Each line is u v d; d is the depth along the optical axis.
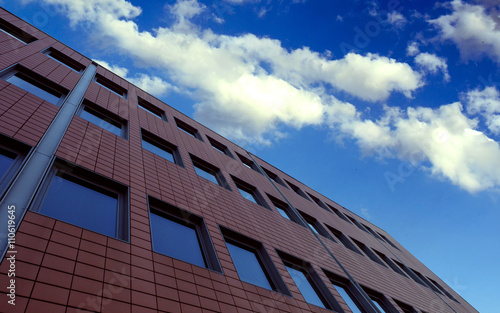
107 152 9.37
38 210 6.17
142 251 6.81
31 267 4.79
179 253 8.14
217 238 9.48
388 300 14.94
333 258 15.02
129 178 8.97
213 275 7.80
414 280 23.17
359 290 13.48
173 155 13.91
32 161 6.88
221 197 12.42
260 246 11.16
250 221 12.30
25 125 7.79
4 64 10.02
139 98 17.53
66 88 11.61
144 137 13.25
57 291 4.74
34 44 13.69
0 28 13.38
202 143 18.05
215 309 6.74
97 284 5.31
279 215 15.55
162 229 8.51
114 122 12.45
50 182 7.07
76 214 6.85
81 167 7.82
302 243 14.07
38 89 10.62
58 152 7.73
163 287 6.29
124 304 5.33
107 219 7.36
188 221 9.63
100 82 16.02
